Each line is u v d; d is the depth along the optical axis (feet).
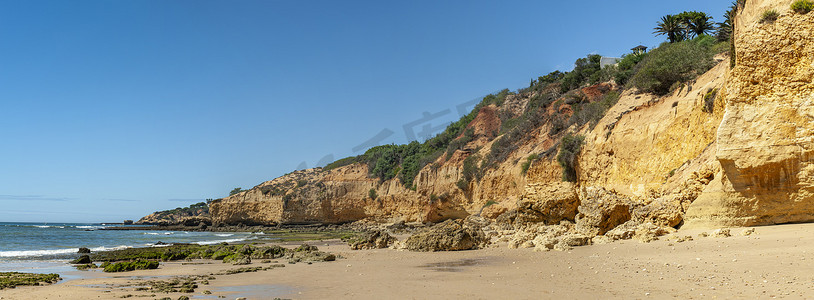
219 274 60.03
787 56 62.49
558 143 166.09
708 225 66.59
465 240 80.74
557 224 100.01
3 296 42.65
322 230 280.92
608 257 52.95
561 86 237.66
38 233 247.70
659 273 39.37
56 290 46.37
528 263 54.29
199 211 610.24
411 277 47.75
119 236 230.68
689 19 214.28
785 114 61.16
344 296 37.42
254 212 347.15
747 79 64.39
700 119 97.45
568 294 33.47
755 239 52.16
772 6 65.36
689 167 87.71
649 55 178.29
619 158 124.36
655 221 75.92
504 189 193.77
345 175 320.70
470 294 35.76
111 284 51.80
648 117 121.19
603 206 82.28
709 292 30.63
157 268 71.82
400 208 267.18
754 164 61.87
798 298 27.02
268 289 43.78
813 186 58.54
